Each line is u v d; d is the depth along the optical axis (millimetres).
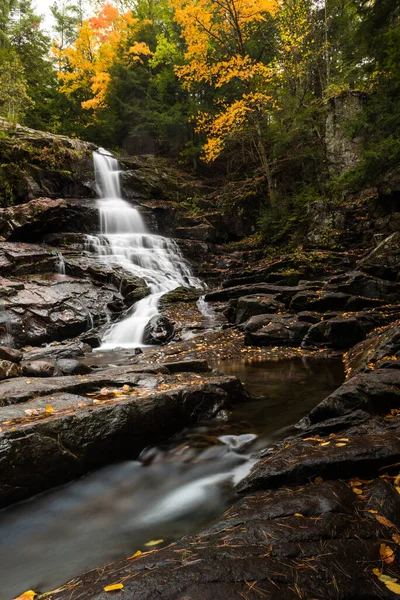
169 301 13289
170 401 4309
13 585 2111
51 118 28859
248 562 1714
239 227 22094
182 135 27047
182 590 1566
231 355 8680
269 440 3932
